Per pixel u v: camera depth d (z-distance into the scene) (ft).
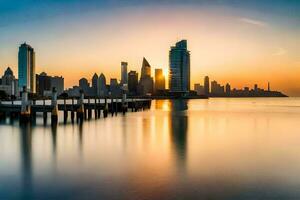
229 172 121.80
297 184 106.63
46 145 185.06
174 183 107.55
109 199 93.20
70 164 135.44
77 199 93.66
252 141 205.57
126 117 414.62
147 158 147.95
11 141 199.41
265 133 251.39
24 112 305.53
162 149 172.55
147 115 458.91
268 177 115.14
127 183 107.65
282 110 638.53
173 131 259.60
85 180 111.75
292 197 94.53
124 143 193.77
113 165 133.49
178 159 145.59
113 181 110.11
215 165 133.49
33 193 98.84
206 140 208.85
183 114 491.72
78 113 356.79
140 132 249.14
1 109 319.47
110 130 261.24
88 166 132.05
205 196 95.20
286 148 177.37
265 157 151.02
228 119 394.93
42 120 338.95
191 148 176.45
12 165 134.31
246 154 158.61
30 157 150.82
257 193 97.86
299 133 250.98
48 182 109.81
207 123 336.29
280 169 126.72
